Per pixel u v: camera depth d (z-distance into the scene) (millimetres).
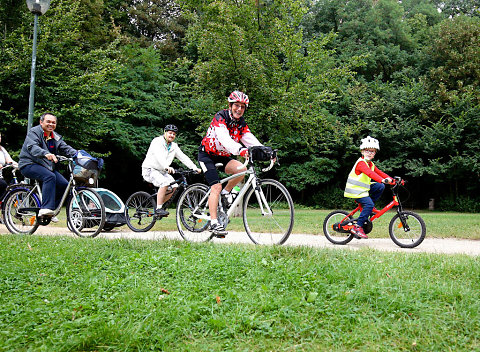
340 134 23859
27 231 6562
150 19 27188
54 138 6383
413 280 3270
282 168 25297
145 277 3410
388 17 29641
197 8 14328
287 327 2469
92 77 15922
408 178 25766
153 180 7695
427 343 2266
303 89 13938
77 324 2430
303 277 3281
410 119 24719
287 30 13891
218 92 13461
